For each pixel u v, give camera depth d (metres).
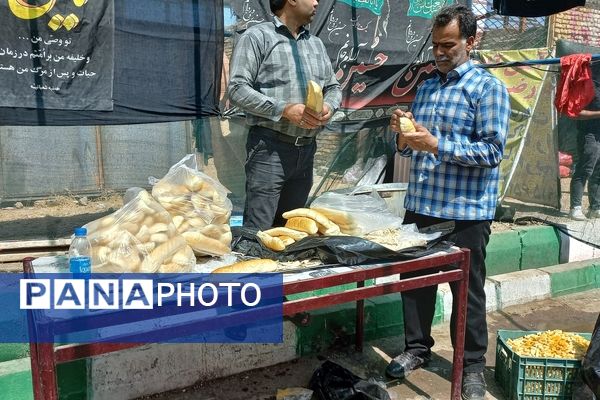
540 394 2.71
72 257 1.80
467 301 2.71
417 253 2.31
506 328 3.84
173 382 2.84
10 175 4.07
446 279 2.46
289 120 2.70
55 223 4.00
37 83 3.25
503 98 2.50
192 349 2.88
